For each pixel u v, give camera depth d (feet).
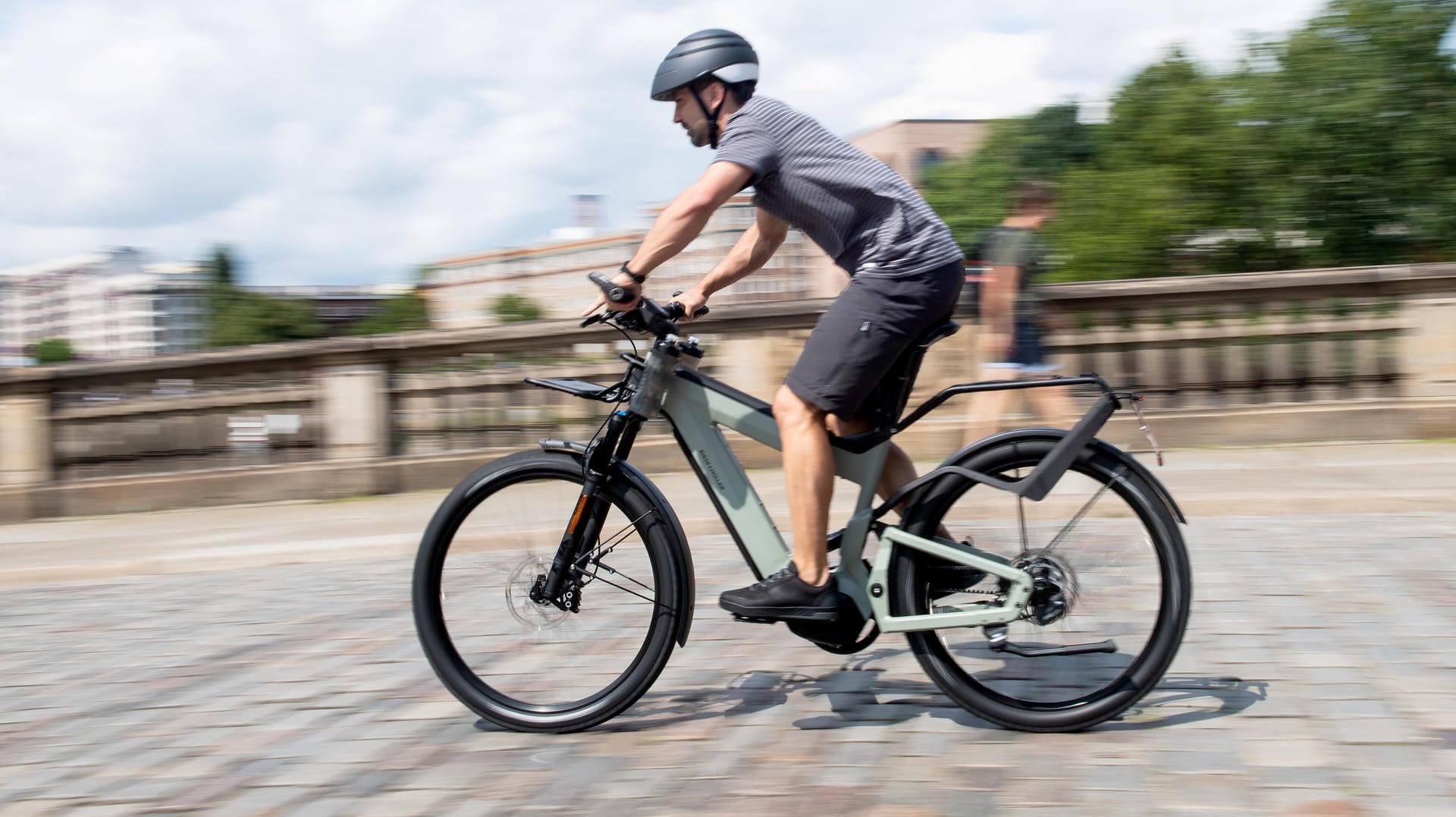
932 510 10.19
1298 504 19.74
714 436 10.53
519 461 10.77
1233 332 27.76
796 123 9.86
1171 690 10.93
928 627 10.15
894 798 8.68
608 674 10.65
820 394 9.84
